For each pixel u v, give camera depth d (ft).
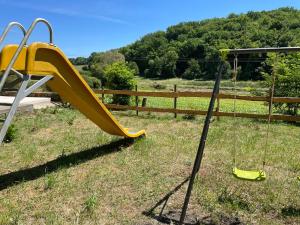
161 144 25.79
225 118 38.24
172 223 13.64
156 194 16.35
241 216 14.37
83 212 14.39
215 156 22.89
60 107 44.78
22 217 13.89
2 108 16.47
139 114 41.50
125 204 15.26
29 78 15.53
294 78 41.11
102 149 24.29
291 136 30.04
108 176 18.63
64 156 22.35
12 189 16.75
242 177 14.61
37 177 18.44
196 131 31.19
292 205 15.39
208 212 14.64
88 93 19.79
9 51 15.10
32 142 26.50
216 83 13.17
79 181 17.87
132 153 23.22
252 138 28.43
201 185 17.53
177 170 19.86
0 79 13.96
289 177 19.15
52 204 15.12
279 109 43.60
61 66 17.84
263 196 16.31
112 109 44.55
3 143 26.04
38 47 15.90
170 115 40.57
